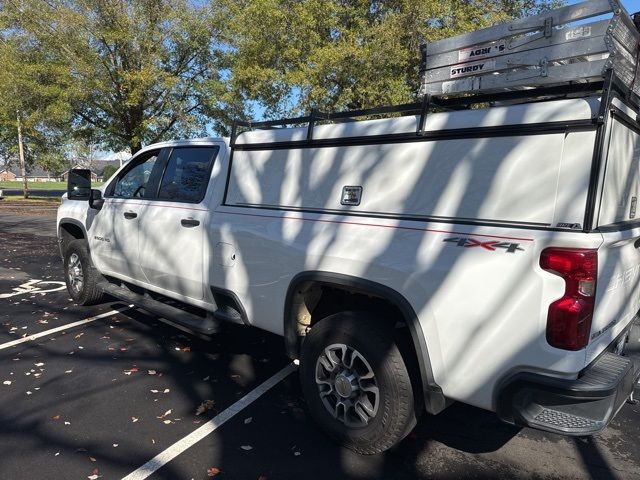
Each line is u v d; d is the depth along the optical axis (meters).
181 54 21.17
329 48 13.31
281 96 15.19
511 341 2.46
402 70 13.55
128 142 22.66
